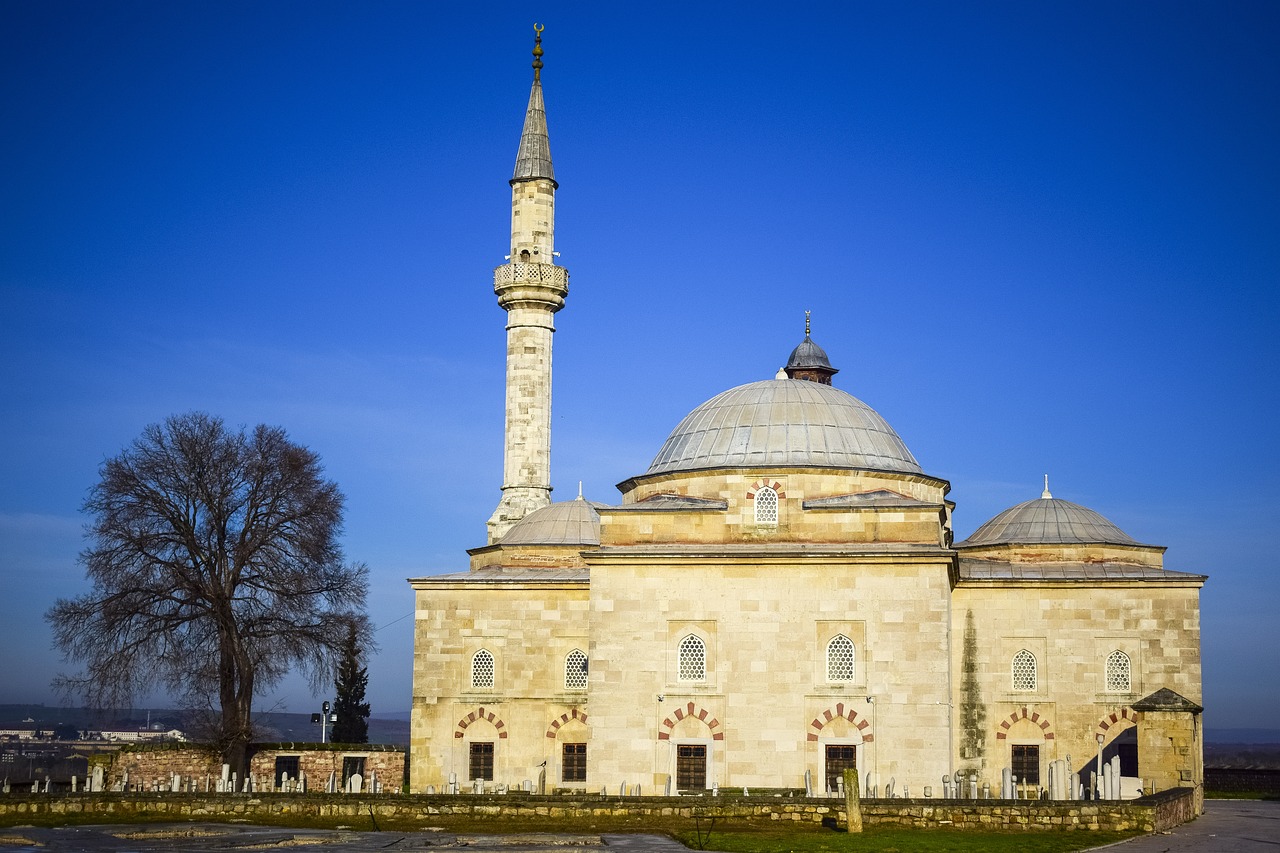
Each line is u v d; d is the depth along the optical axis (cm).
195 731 7988
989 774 6669
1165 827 4853
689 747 5797
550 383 9300
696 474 6225
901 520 5953
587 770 6178
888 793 5609
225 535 7800
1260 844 4428
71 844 4256
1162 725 6084
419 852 4072
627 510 6078
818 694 5759
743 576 5878
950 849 4178
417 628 7131
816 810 4722
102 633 7400
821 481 6138
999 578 6788
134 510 7544
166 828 4659
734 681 5812
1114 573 6875
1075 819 4638
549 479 9194
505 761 6975
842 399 6675
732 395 6725
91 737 17562
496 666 7062
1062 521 7281
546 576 7181
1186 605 6694
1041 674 6725
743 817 4747
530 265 9262
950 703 5972
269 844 4250
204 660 7481
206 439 7831
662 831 4616
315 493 8056
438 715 7050
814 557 5831
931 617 5750
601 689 5859
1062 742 6662
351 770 7681
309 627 7825
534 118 9644
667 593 5900
